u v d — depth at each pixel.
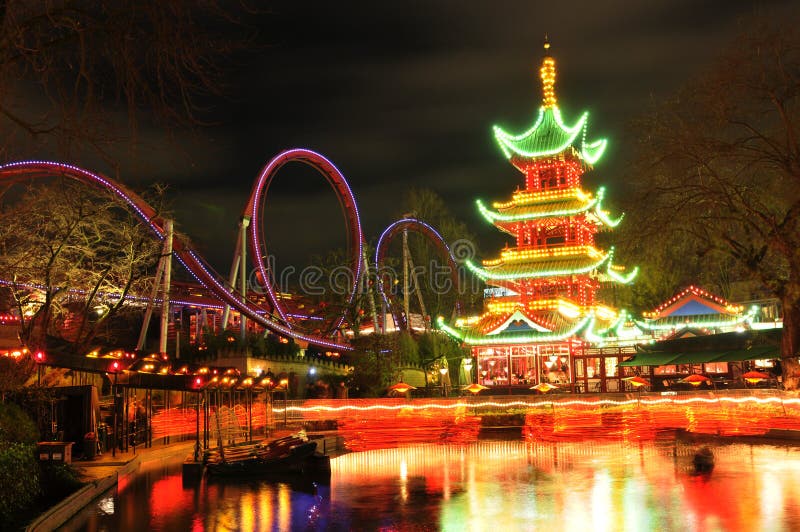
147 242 58.84
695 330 81.88
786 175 44.66
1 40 14.76
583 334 81.31
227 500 25.66
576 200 86.06
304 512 23.31
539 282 87.12
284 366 75.25
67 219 50.69
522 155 87.69
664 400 62.81
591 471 31.95
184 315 110.00
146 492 27.59
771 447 40.47
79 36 15.23
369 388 76.75
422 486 28.67
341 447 44.41
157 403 49.28
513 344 83.00
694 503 23.58
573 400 67.62
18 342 46.34
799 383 47.78
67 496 23.95
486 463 36.06
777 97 42.91
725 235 47.66
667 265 57.19
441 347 93.44
